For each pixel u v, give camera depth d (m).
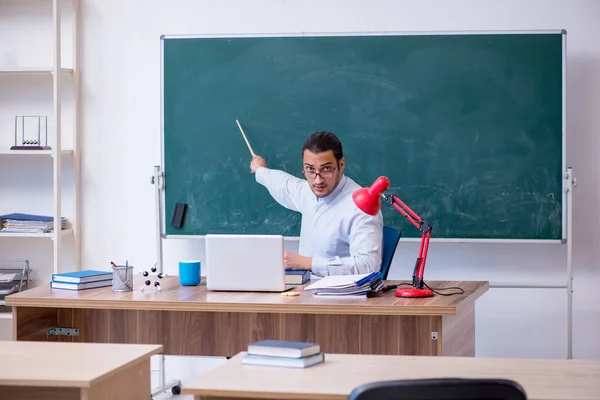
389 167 4.74
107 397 2.21
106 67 5.09
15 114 5.14
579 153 4.76
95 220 5.12
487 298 4.87
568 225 4.58
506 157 4.67
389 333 3.18
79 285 3.58
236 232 4.85
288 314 3.28
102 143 5.10
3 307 4.96
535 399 1.86
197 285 3.73
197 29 5.01
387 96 4.73
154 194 5.06
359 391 1.58
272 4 4.94
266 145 4.82
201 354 3.36
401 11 4.85
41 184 5.15
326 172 4.34
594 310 4.78
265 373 2.12
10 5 5.13
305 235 4.64
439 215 4.71
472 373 2.13
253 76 4.82
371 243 3.91
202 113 4.87
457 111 4.69
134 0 5.05
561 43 4.63
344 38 4.76
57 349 2.49
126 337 3.43
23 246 5.19
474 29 4.80
